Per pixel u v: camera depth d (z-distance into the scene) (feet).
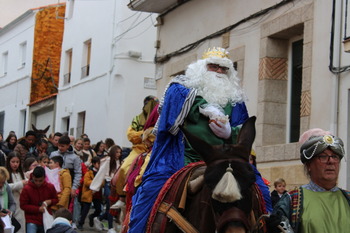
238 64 49.49
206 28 54.44
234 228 14.65
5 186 35.68
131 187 26.76
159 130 19.24
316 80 41.29
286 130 46.19
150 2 59.98
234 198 14.90
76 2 94.07
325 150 16.79
